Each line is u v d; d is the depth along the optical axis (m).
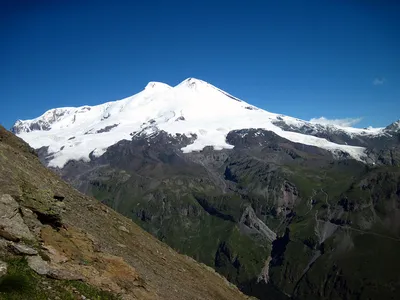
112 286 29.97
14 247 26.52
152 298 33.50
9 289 22.62
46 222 33.94
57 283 26.00
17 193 33.91
